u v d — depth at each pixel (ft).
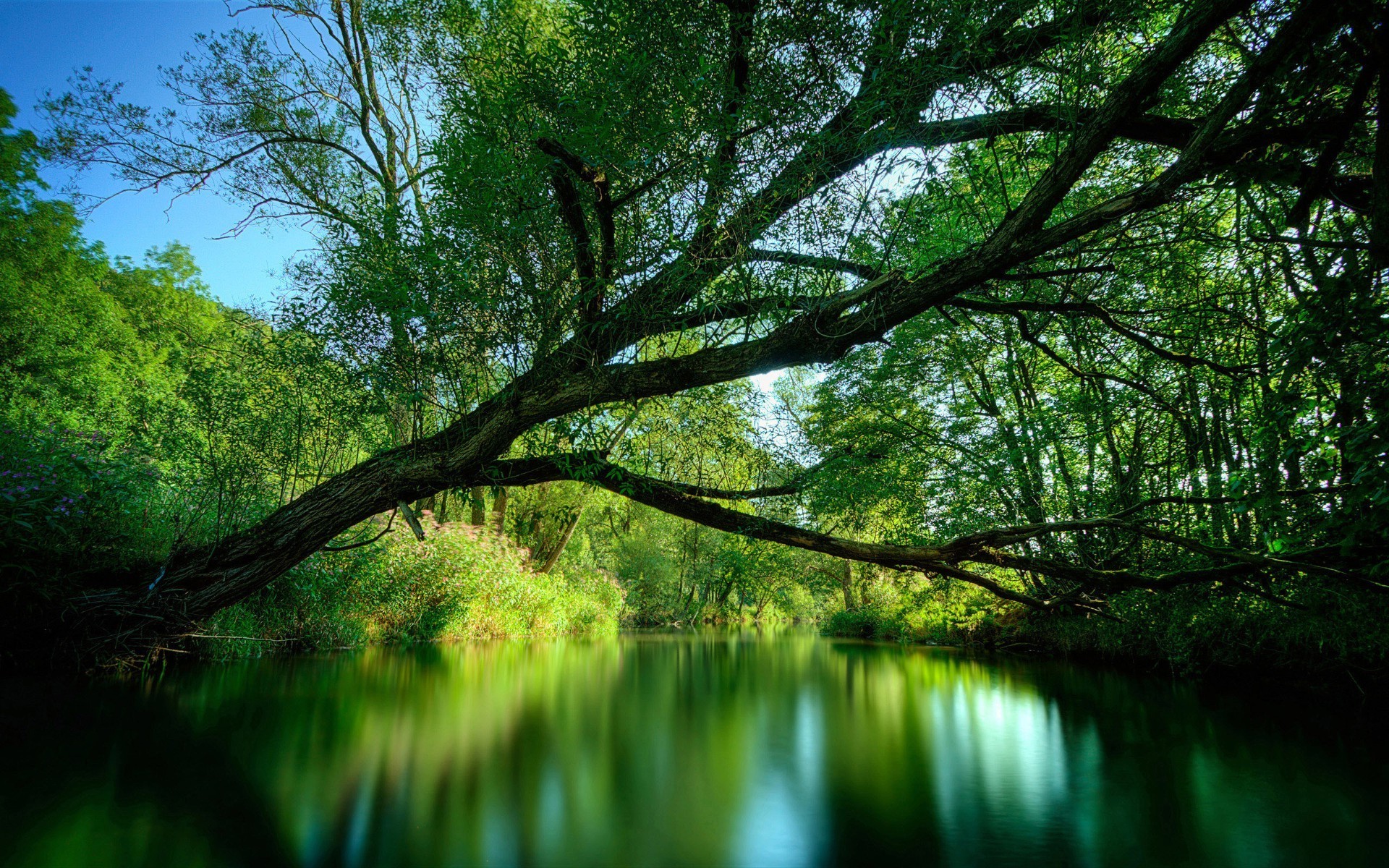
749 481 23.49
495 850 9.63
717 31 13.26
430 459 17.12
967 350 37.68
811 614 165.48
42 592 16.44
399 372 16.98
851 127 12.74
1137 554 28.68
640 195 14.51
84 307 53.98
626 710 21.43
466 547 40.42
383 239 16.37
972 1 11.94
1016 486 34.86
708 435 20.34
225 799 10.76
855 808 11.91
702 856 9.62
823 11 12.63
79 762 11.71
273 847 9.23
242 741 14.08
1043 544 31.32
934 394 41.45
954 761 15.31
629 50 12.87
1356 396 11.18
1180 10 13.37
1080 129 12.86
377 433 22.11
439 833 10.16
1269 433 13.00
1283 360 13.50
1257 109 12.75
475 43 22.61
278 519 17.80
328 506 17.46
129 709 15.51
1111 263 17.31
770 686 27.68
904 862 9.46
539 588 54.44
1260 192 17.02
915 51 12.14
